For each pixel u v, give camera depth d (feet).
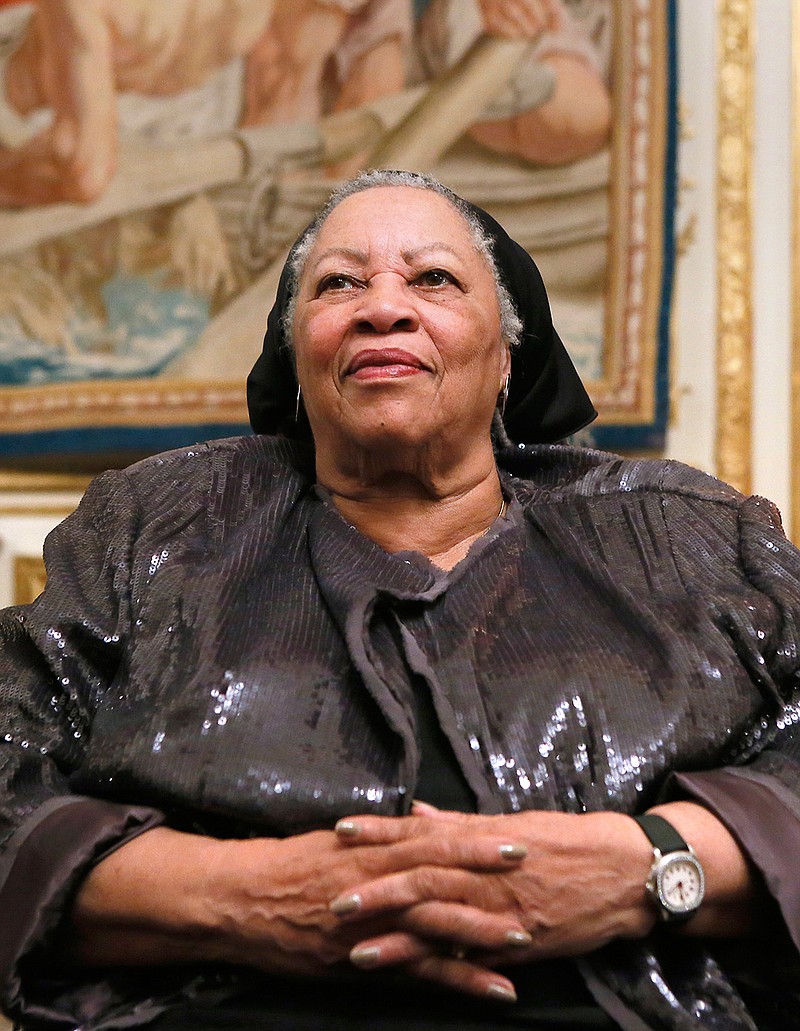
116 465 20.36
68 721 7.18
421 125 19.67
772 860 6.14
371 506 8.07
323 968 6.01
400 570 7.48
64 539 8.02
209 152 20.48
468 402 7.79
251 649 6.98
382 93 19.92
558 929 5.93
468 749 6.59
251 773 6.45
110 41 21.02
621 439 18.30
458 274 7.88
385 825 6.01
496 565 7.59
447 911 5.82
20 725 7.07
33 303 20.67
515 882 5.90
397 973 6.02
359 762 6.56
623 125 18.84
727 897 6.18
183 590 7.29
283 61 20.34
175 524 7.87
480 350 7.85
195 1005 6.25
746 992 6.61
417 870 5.86
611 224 18.71
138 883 6.19
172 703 6.74
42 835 6.43
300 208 20.12
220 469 8.34
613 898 5.97
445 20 19.72
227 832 6.61
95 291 20.56
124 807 6.49
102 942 6.36
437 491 7.98
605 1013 6.11
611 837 6.04
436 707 6.73
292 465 8.54
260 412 9.34
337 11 20.18
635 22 18.88
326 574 7.46
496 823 6.04
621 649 7.00
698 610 7.14
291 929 5.97
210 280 20.31
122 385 20.16
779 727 6.95
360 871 5.92
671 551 7.68
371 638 7.12
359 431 7.64
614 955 6.25
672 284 18.49
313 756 6.54
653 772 6.55
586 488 8.31
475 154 19.38
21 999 6.19
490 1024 6.02
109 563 7.66
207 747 6.55
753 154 18.71
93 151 20.89
